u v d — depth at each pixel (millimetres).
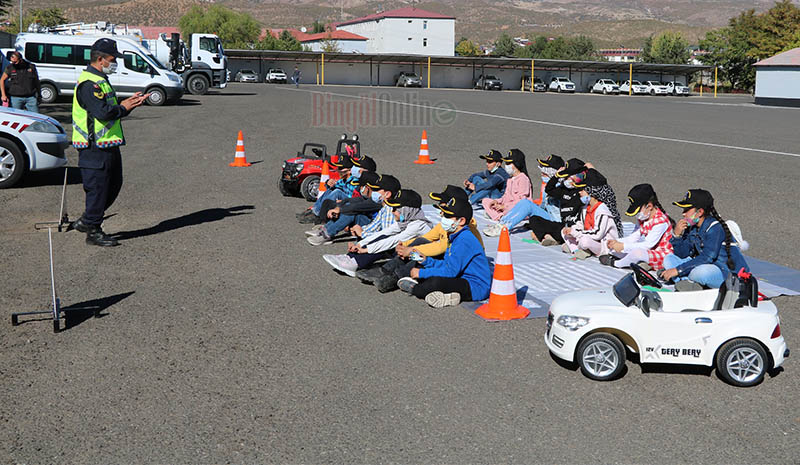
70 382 5074
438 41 119625
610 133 23984
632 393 5012
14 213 10656
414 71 79438
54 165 12609
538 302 6930
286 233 9797
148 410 4668
